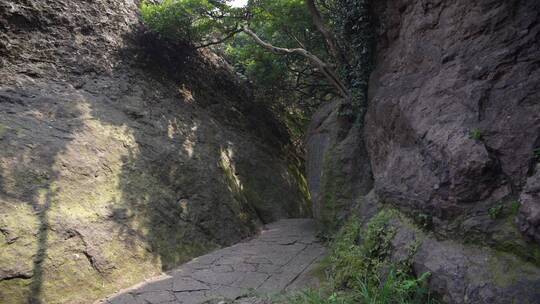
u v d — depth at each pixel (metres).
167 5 7.94
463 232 3.08
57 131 5.33
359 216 4.80
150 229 5.37
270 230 7.55
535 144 2.86
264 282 4.59
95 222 4.73
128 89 7.16
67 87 6.25
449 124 3.56
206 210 6.54
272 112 11.96
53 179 4.69
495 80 3.35
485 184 3.06
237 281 4.67
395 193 4.10
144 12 8.13
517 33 3.30
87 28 7.26
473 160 3.11
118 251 4.73
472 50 3.65
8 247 3.81
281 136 11.59
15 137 4.79
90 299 4.12
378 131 5.08
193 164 7.02
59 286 3.97
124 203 5.30
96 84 6.73
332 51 6.70
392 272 3.34
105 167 5.45
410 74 4.58
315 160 7.24
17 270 3.74
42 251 4.02
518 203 2.77
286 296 3.96
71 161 5.05
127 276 4.63
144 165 6.08
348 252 4.16
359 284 3.63
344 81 6.43
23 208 4.17
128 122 6.51
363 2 5.33
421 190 3.66
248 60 10.45
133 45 7.96
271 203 8.76
